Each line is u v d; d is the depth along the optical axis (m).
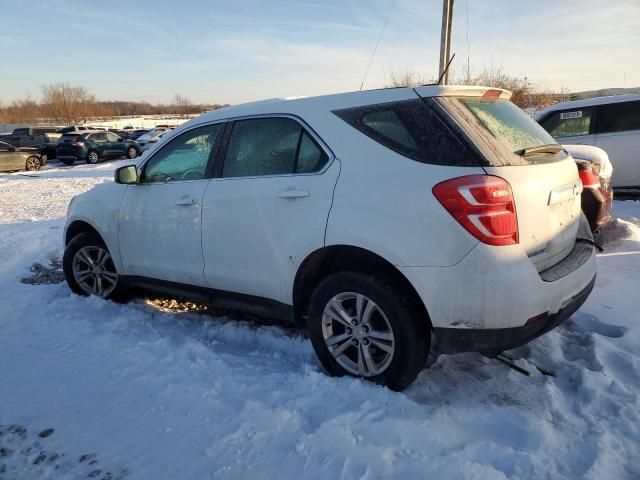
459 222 2.73
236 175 3.73
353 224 3.03
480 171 2.75
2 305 4.84
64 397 3.21
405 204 2.87
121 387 3.29
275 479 2.45
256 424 2.82
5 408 3.12
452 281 2.77
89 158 26.52
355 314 3.20
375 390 3.02
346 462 2.50
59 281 5.69
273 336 4.05
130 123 66.62
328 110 3.32
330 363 3.31
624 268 5.19
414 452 2.55
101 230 4.64
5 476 2.56
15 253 6.65
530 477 2.38
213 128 3.96
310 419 2.86
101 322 4.38
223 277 3.78
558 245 3.16
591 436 2.66
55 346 3.91
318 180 3.23
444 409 2.91
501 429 2.78
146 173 4.38
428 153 2.90
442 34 11.95
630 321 3.99
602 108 9.20
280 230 3.39
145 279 4.44
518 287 2.72
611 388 3.07
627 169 9.05
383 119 3.11
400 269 2.89
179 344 3.89
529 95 23.55
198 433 2.80
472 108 3.12
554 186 3.08
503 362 3.44
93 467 2.60
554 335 3.80
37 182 16.64
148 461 2.62
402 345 2.98
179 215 4.00
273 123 3.58
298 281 3.40
